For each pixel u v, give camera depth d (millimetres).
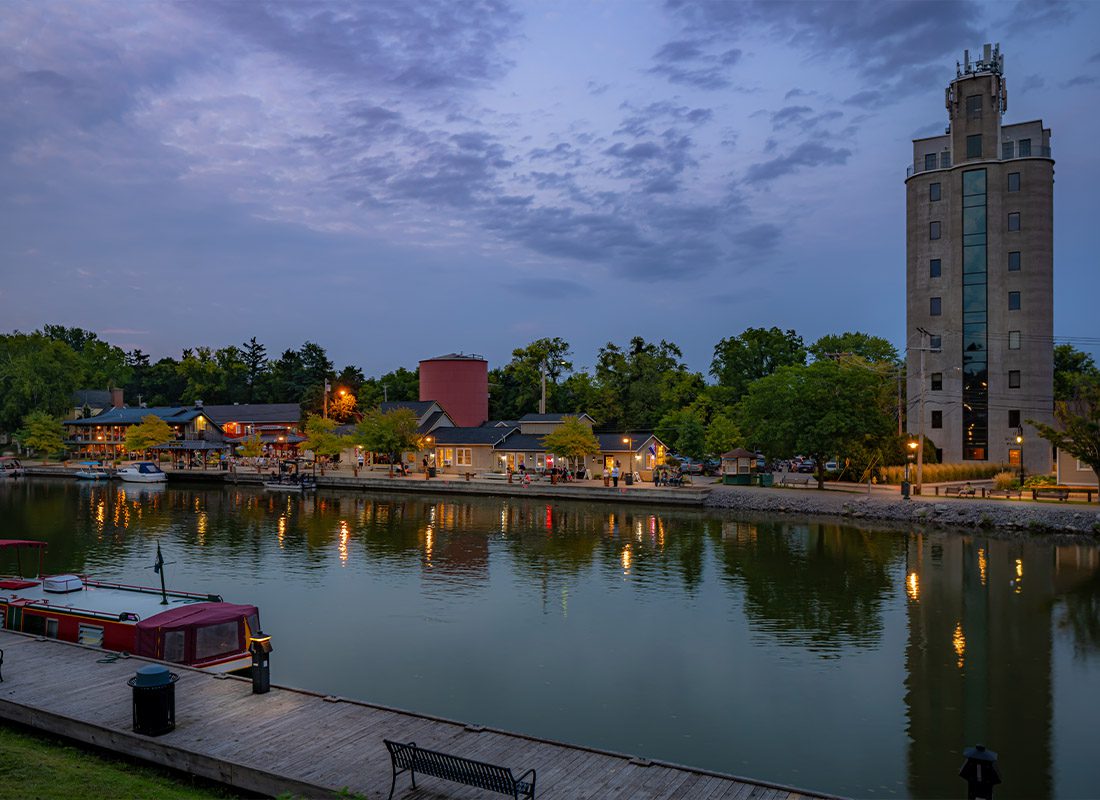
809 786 18797
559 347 145375
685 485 80812
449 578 42031
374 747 16391
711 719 22953
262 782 15102
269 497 84188
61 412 137625
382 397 152375
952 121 86938
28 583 31234
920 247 88500
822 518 63500
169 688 17078
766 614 34531
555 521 64188
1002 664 27734
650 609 35438
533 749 16422
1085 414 62031
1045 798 18234
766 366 130875
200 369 189250
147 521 64875
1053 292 83812
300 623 33062
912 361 88938
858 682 26031
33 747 17516
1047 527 54156
